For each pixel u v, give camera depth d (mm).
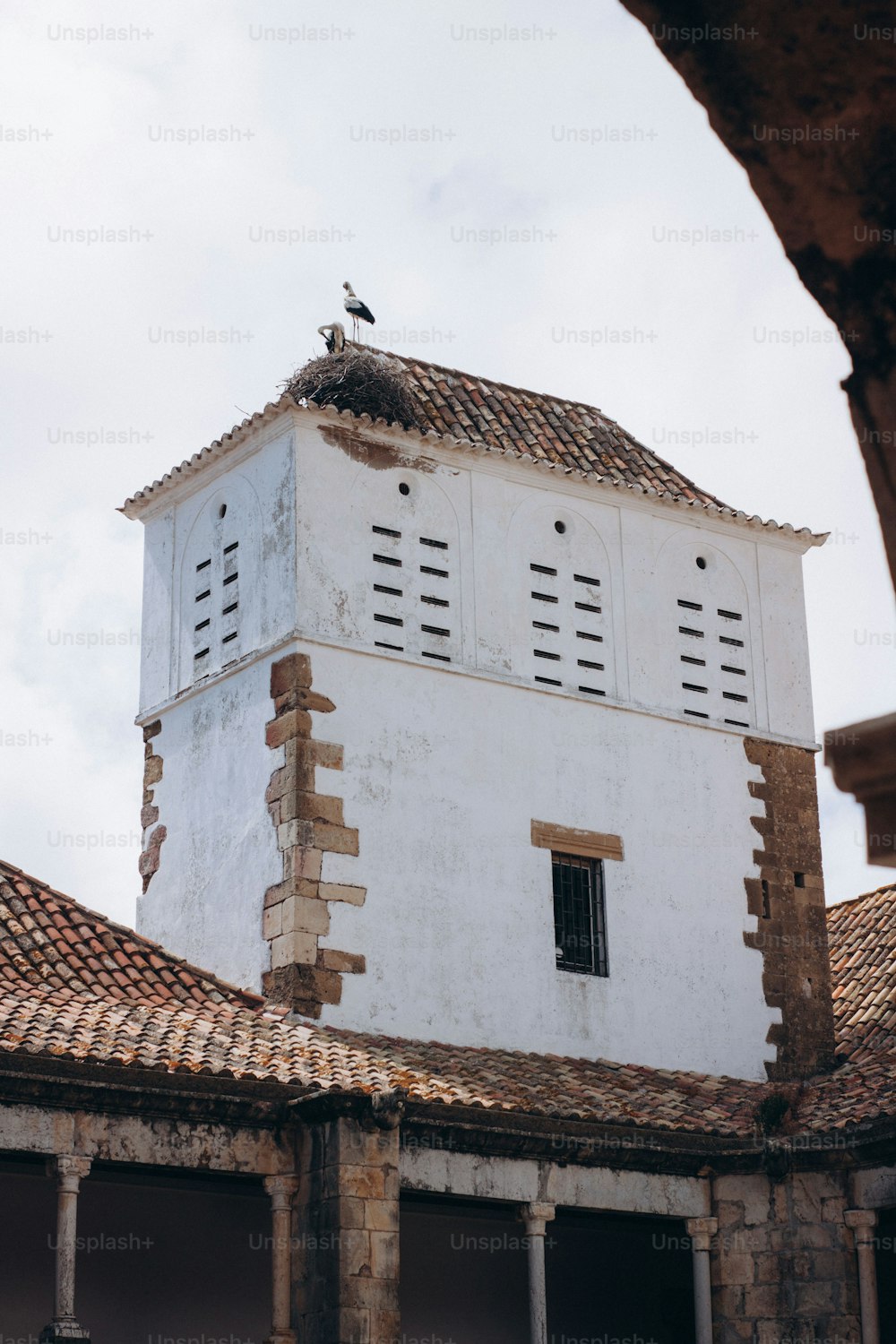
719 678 28344
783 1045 26922
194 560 27219
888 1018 27469
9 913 22938
